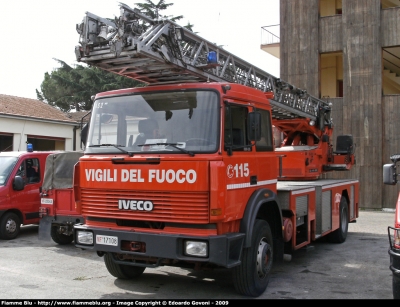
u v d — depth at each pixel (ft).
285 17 64.23
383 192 57.36
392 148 57.31
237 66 26.55
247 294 19.02
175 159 16.93
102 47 18.95
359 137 58.80
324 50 62.03
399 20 57.36
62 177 29.91
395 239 15.47
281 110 32.40
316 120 36.68
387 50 61.82
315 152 35.37
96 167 18.79
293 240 23.11
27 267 24.62
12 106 68.74
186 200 16.71
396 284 15.12
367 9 58.95
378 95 57.98
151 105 18.58
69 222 29.48
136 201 17.67
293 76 63.46
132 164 17.80
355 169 58.75
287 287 20.75
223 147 17.06
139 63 19.93
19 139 63.21
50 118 69.31
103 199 18.63
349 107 59.57
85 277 22.48
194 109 17.71
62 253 28.73
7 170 34.42
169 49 19.89
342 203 33.42
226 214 16.94
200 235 16.57
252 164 19.36
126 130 18.80
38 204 35.96
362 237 36.09
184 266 18.33
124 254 18.66
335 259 27.30
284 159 34.09
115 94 19.67
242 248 17.98
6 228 33.47
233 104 18.26
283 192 22.86
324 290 20.25
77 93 118.32
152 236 17.01
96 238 18.47
